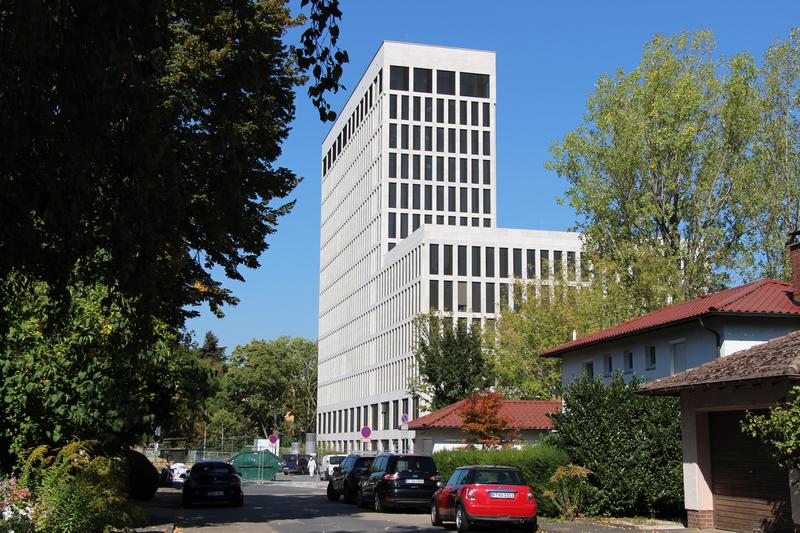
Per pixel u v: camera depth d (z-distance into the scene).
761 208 39.06
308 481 62.09
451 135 95.62
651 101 41.00
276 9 21.53
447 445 43.03
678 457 23.69
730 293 29.52
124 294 11.12
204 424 102.06
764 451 18.20
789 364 15.50
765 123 40.25
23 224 9.36
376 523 23.12
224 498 29.64
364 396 97.25
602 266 41.66
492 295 82.06
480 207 95.06
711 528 19.78
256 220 22.84
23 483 15.62
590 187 41.28
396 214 93.44
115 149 9.95
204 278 24.55
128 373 19.00
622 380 24.95
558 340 46.81
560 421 25.58
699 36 41.16
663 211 41.03
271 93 11.24
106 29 8.50
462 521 20.69
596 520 23.38
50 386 17.86
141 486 31.06
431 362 50.38
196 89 18.72
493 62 97.56
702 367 19.61
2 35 8.32
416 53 95.75
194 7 13.55
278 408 113.56
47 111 8.85
